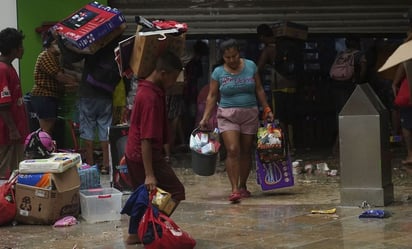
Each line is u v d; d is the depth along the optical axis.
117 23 9.42
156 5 12.88
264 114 8.43
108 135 9.06
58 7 11.71
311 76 13.70
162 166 5.73
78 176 7.25
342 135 7.39
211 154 7.91
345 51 12.13
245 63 8.17
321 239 5.89
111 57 9.70
